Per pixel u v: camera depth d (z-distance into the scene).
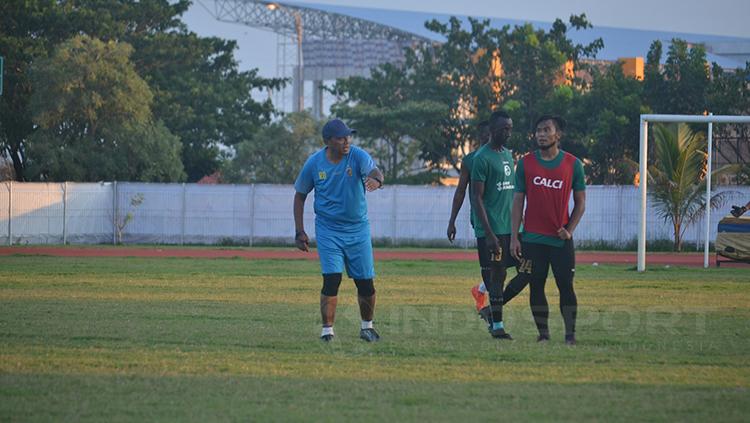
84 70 148.25
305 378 22.83
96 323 33.00
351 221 29.92
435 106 176.62
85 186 119.06
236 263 72.56
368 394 21.05
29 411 19.17
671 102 162.25
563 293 29.84
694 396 20.97
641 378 23.06
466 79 185.00
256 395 20.88
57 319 34.16
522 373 23.66
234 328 32.03
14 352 26.31
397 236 116.38
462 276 59.38
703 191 103.75
